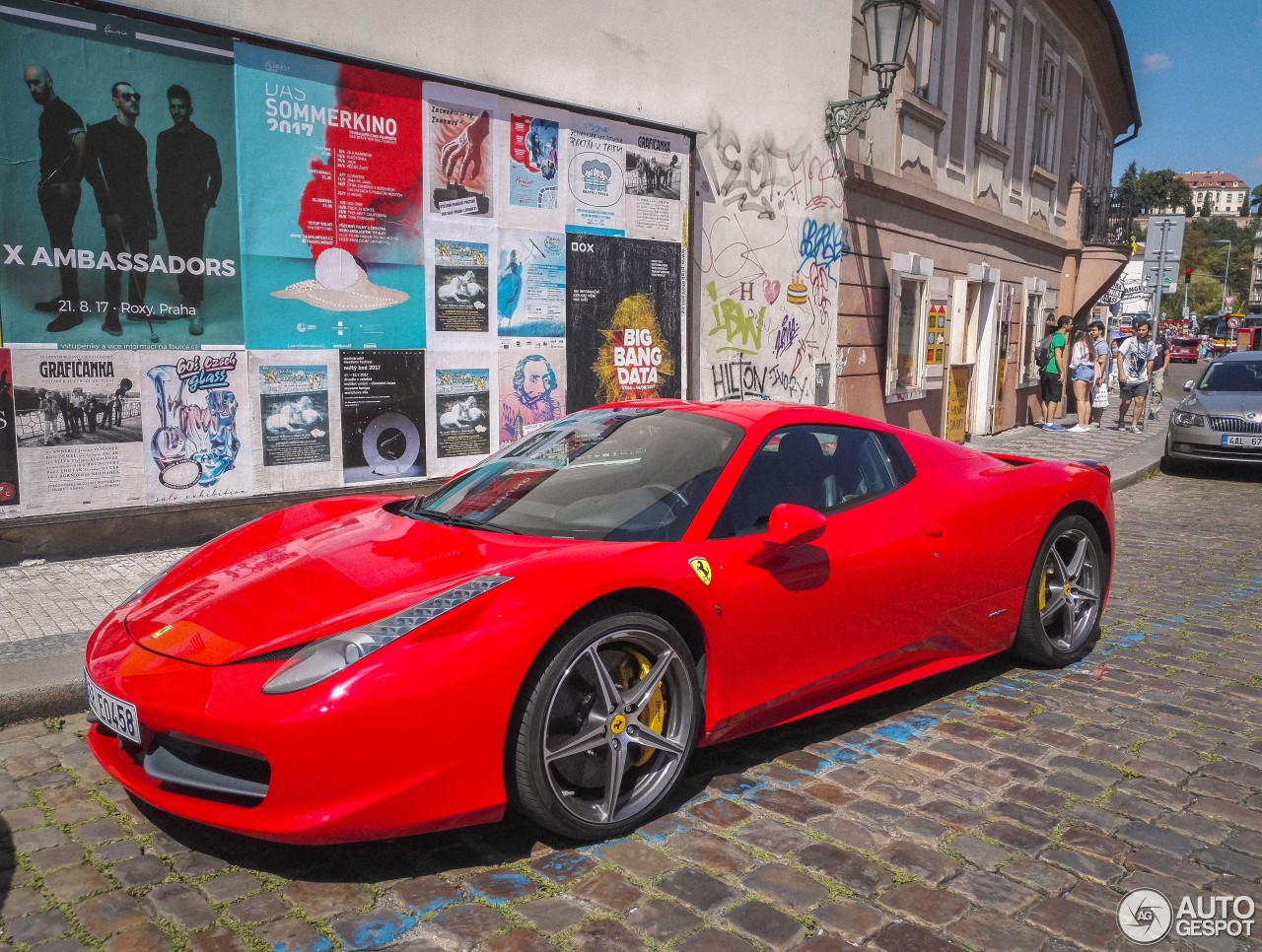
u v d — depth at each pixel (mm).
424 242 6730
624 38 8117
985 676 4160
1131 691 3984
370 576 2740
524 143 7254
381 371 6590
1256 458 10820
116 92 5328
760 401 3779
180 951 2154
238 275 5879
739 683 2980
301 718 2236
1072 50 18438
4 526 5191
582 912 2322
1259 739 3490
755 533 3109
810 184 10195
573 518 3098
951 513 3723
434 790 2361
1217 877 2539
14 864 2529
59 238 5211
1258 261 148000
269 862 2545
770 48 9508
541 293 7492
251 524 3545
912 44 11852
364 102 6324
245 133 5828
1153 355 15539
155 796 2479
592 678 2646
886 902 2387
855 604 3297
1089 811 2895
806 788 3021
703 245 9062
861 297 11234
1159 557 6828
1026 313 17031
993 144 14547
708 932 2244
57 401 5289
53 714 3555
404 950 2162
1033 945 2221
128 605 2957
